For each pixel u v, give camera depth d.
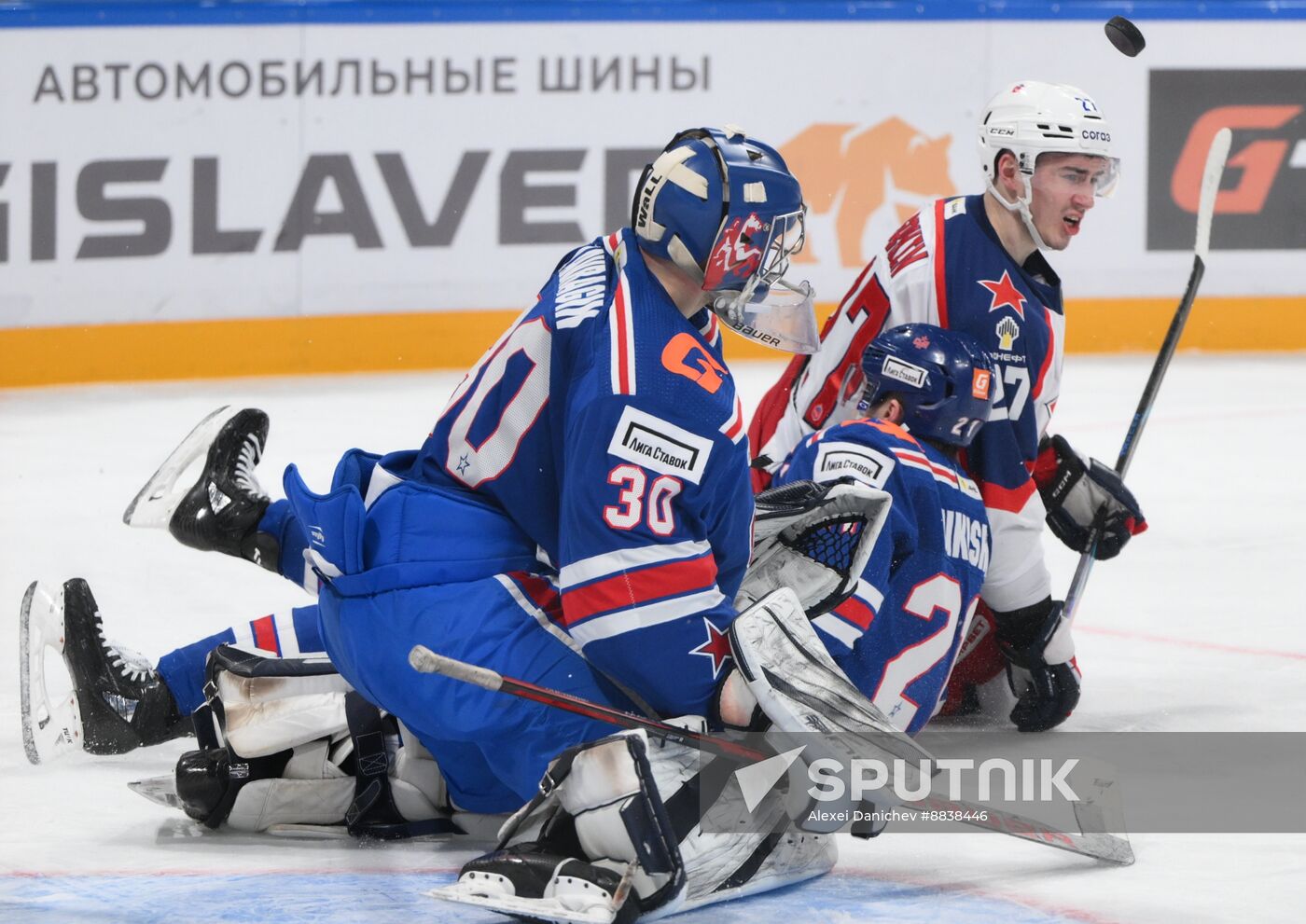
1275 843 9.79
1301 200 31.53
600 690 8.81
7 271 29.67
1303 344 31.92
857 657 10.35
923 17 31.17
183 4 29.67
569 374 8.95
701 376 8.73
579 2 30.61
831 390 12.83
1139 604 16.25
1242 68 31.20
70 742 10.48
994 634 12.65
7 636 15.20
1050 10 31.14
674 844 8.05
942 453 11.27
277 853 9.54
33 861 9.34
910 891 8.90
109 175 29.81
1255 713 12.67
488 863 8.04
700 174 8.85
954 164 31.61
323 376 30.64
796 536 9.66
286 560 10.79
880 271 12.66
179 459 11.02
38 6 29.28
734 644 8.52
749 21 30.92
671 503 8.65
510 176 30.83
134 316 30.08
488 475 9.16
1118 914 8.52
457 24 30.39
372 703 9.69
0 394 29.06
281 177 30.31
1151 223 31.42
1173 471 22.64
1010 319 12.31
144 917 8.34
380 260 30.72
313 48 30.11
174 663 10.49
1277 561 17.94
